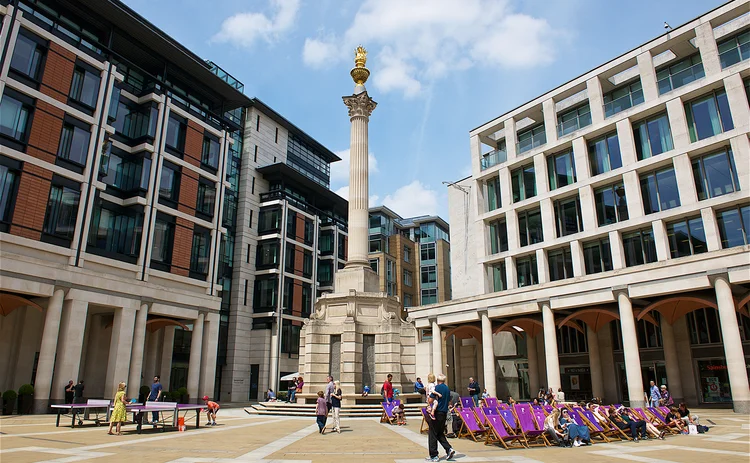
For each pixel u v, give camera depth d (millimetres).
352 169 32438
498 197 47875
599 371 37062
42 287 29359
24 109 30344
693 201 32750
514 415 15898
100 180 35969
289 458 11820
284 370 54812
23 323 32469
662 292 29359
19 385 31578
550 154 43594
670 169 35312
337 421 18438
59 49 32375
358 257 30938
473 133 49969
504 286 45719
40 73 31250
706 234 31875
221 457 11938
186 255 40438
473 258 53500
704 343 34312
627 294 30969
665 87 36500
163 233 39062
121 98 38844
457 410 17250
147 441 15438
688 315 35469
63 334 30484
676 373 33219
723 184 32375
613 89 41969
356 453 12781
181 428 19359
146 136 38656
